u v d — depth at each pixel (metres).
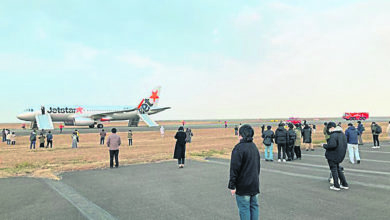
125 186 7.23
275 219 4.43
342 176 6.64
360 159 11.82
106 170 10.00
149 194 6.33
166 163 11.74
